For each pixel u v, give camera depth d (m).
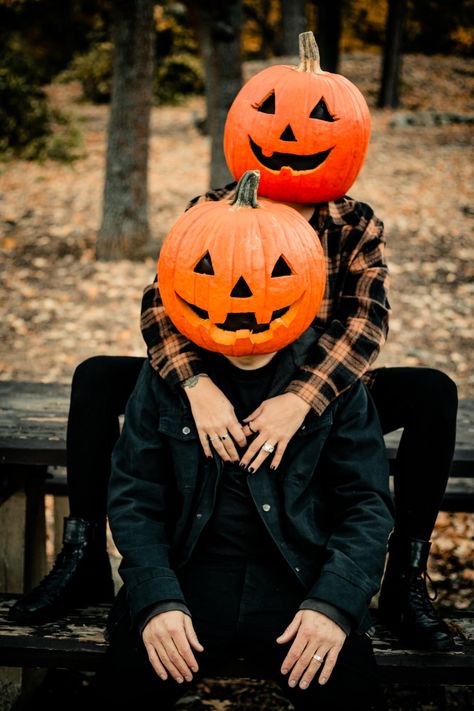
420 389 2.28
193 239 2.04
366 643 1.95
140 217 7.49
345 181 2.38
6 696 2.62
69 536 2.29
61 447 2.58
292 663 1.84
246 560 2.08
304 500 2.08
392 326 6.28
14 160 12.14
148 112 7.28
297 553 2.03
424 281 7.14
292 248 2.02
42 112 12.72
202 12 7.25
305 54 2.40
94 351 5.80
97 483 2.33
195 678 1.97
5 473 2.71
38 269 7.27
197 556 2.10
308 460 2.06
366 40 24.27
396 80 17.59
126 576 1.94
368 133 2.39
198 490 2.07
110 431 2.37
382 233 2.47
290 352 2.18
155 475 2.10
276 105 2.31
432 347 5.96
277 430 2.02
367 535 1.95
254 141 2.35
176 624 1.85
